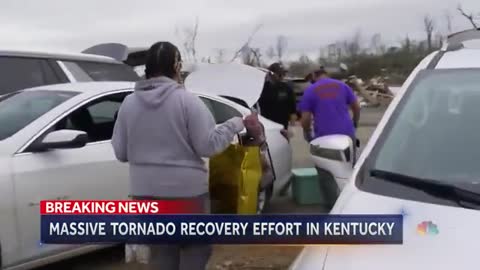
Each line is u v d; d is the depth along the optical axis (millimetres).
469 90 3047
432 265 2064
